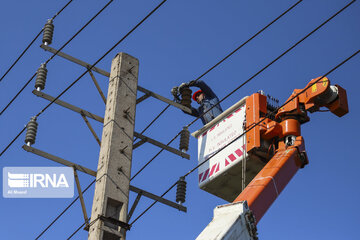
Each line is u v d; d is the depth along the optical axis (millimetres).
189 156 10836
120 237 8773
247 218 10867
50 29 10656
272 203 14773
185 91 12414
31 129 9836
